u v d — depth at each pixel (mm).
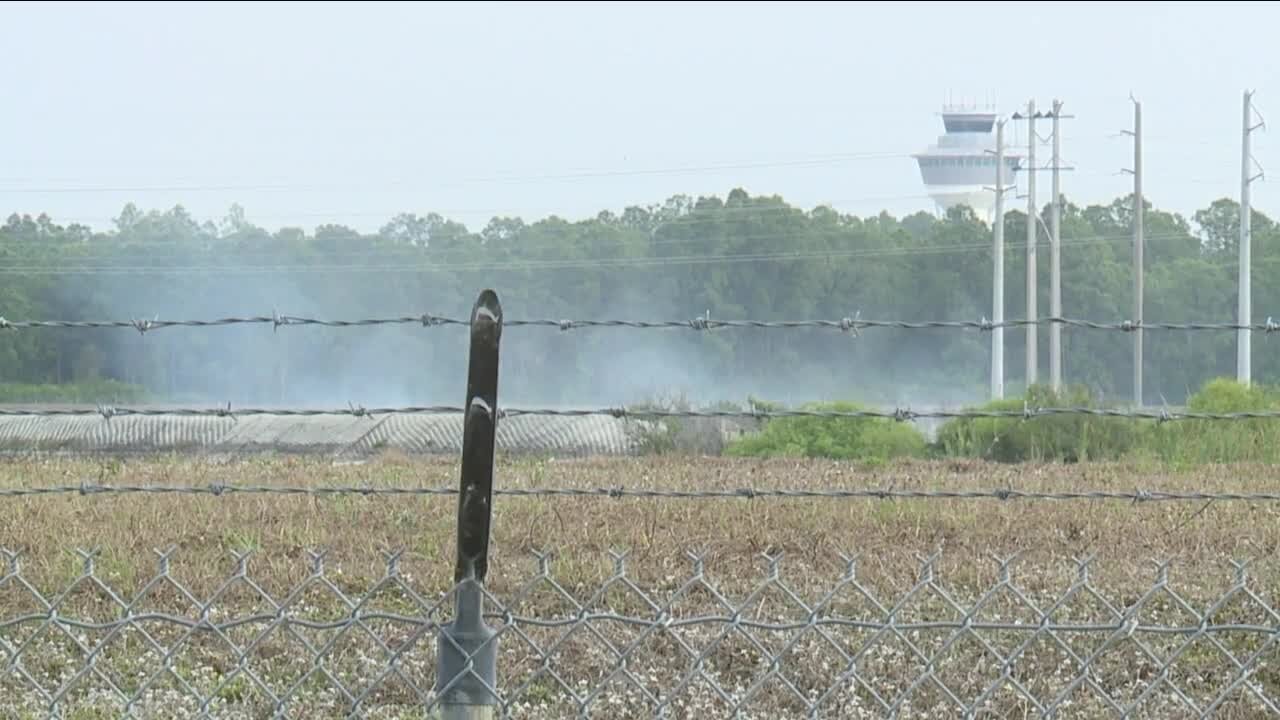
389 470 69625
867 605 35719
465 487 19391
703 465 74812
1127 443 78875
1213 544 47031
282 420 92375
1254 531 48656
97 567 41000
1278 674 31828
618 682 29766
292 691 23000
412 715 27594
